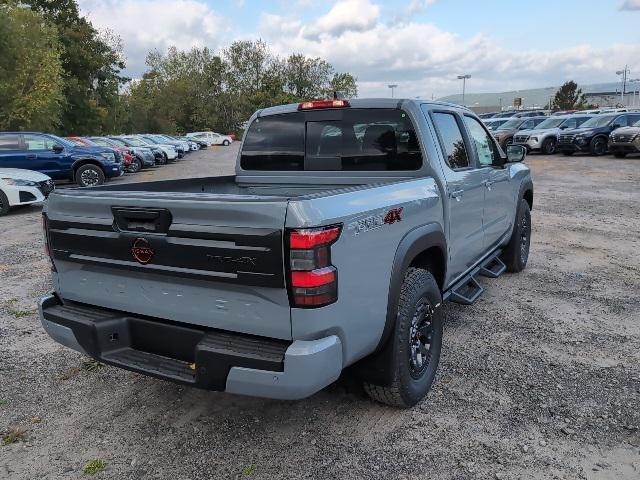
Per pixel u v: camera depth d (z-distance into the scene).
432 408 3.46
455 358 4.16
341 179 4.25
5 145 15.14
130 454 3.06
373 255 2.88
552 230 8.96
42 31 28.36
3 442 3.20
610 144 21.91
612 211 10.71
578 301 5.43
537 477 2.78
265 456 3.01
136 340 3.10
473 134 4.87
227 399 3.65
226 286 2.64
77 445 3.16
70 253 3.17
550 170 18.52
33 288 6.19
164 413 3.48
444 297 4.16
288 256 2.46
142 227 2.83
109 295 3.11
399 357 3.21
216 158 33.28
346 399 3.60
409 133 3.91
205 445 3.13
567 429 3.19
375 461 2.94
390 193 3.14
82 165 15.89
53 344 4.61
